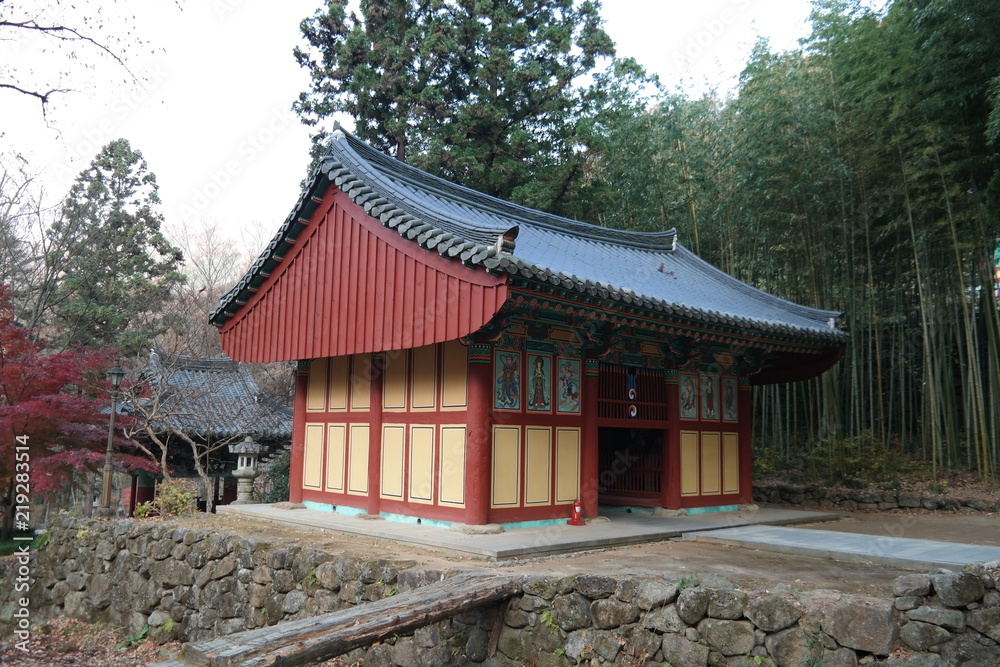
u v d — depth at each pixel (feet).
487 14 74.13
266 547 29.32
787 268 57.67
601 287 28.09
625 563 25.26
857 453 51.55
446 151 70.49
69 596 38.73
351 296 33.99
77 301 86.07
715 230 62.49
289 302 38.50
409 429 34.19
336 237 35.68
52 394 47.67
